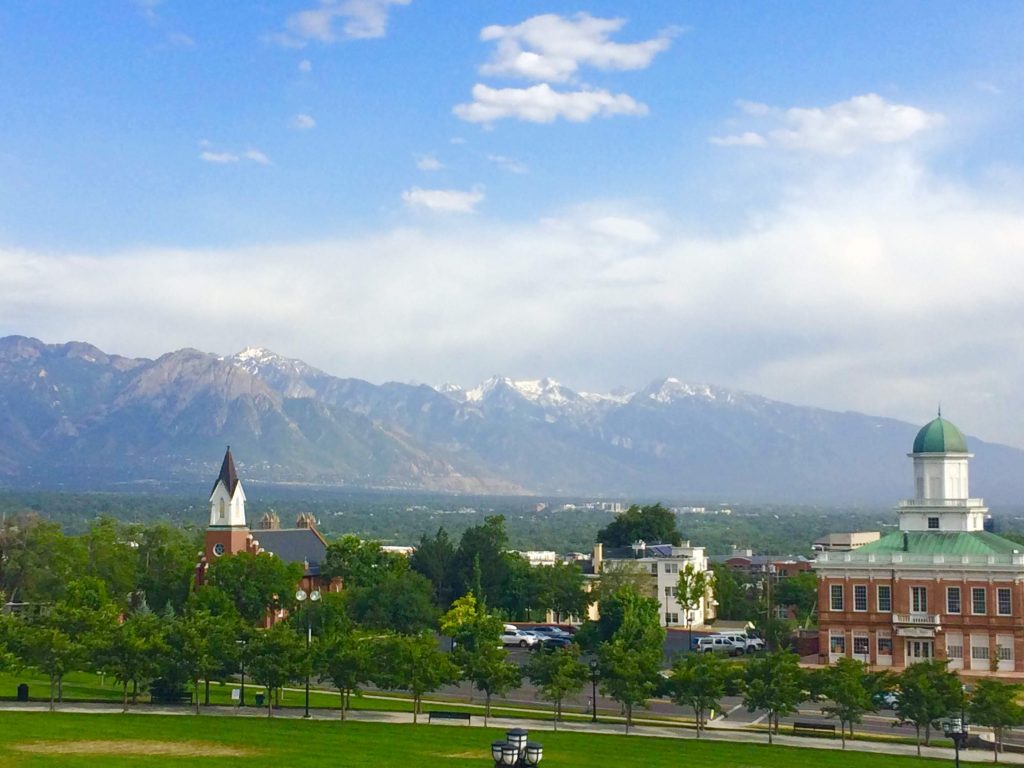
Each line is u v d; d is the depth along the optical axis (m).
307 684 120.94
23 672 148.75
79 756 94.56
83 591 166.12
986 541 165.88
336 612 172.12
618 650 122.06
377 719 119.75
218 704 126.88
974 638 157.75
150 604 198.38
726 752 106.50
